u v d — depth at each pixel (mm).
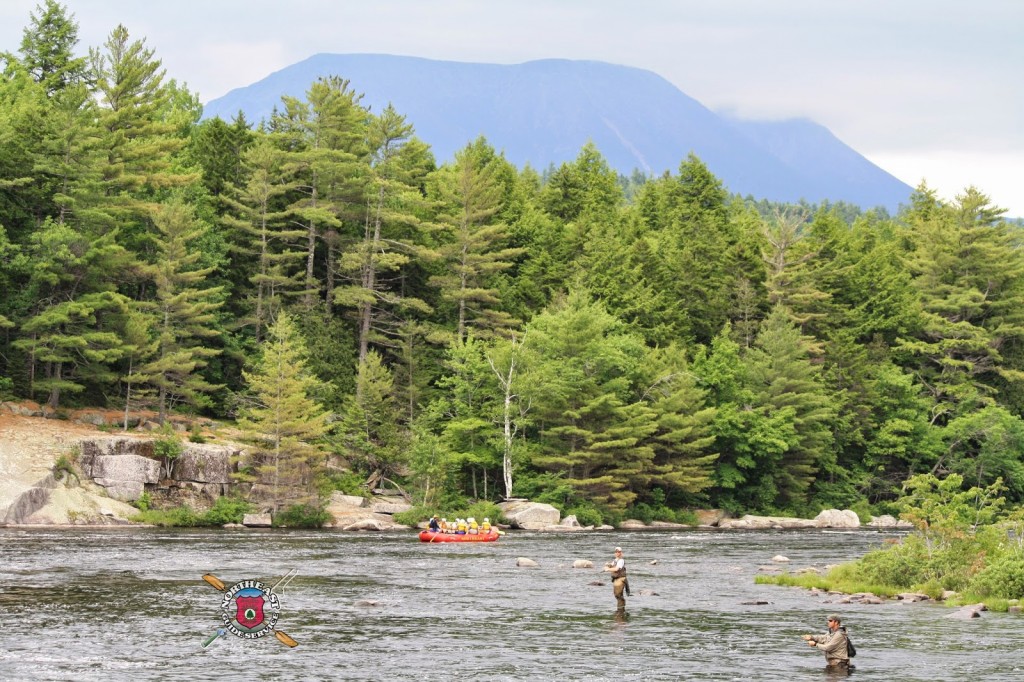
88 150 119438
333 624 49656
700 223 192750
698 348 152500
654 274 162625
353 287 140750
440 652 43438
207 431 121312
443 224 148875
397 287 156500
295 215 150500
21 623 48031
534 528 117625
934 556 66375
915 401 157875
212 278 136875
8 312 114750
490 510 117938
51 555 73938
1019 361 170625
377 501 119688
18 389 116125
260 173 139125
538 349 134500
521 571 72062
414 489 120812
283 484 108375
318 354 134500
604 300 150500
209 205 142250
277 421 107625
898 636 48344
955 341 165000
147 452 109938
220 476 112062
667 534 113500
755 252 172000
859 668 41281
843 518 138125
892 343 173500
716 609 55781
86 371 116500
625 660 42250
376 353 132500
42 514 97938
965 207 179000
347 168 142875
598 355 130625
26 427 106688
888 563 66312
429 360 138250
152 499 107562
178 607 52812
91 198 119500
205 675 38812
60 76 155500
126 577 63469
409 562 76938
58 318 109750
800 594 62312
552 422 130000
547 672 39969
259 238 146000
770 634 48281
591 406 125250
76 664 40188
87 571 65938
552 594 60625
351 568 72125
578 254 167250
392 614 52688
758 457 144125
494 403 131625
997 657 43500
